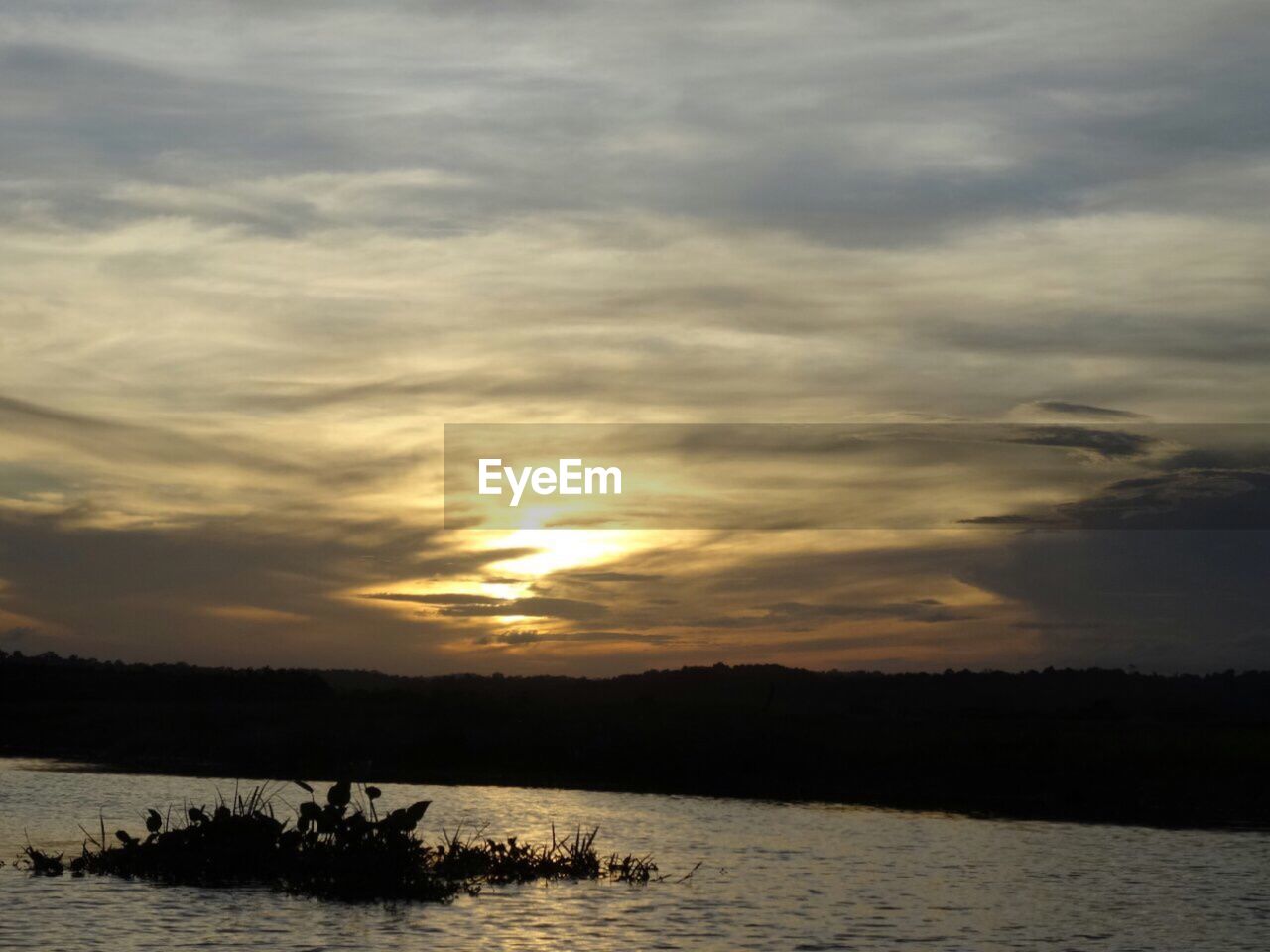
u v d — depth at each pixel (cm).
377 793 2156
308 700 7344
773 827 2875
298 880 1986
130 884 2016
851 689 8962
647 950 1592
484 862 2155
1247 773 3734
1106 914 1864
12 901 1858
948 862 2359
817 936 1689
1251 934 1739
